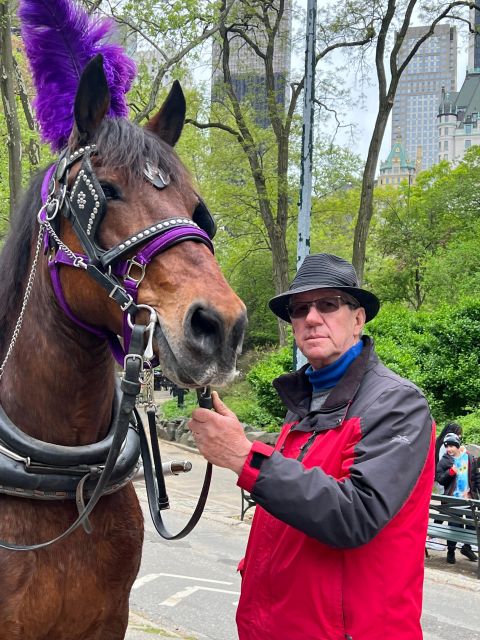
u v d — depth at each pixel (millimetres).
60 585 2096
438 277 26578
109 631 2295
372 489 1988
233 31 19594
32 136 14586
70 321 2088
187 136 22484
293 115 20312
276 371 14312
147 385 1884
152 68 16219
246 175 22625
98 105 2016
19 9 2326
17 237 2285
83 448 2164
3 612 2008
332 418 2246
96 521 2199
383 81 18172
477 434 10969
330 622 2094
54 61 2303
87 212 1914
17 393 2197
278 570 2217
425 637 5312
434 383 12859
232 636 4973
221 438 2031
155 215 1896
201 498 2113
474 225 30578
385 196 34719
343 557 2125
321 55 19031
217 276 1820
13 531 2068
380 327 15055
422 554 2189
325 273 2354
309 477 1986
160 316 1800
